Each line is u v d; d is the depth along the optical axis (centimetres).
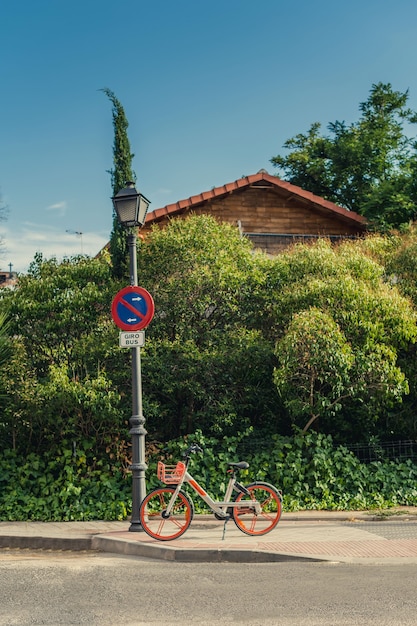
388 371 1253
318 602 643
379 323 1291
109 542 944
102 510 1188
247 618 598
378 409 1307
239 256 1455
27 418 1281
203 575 772
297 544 909
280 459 1282
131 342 1052
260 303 1441
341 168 3303
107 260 1509
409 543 912
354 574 757
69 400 1241
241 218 2152
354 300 1302
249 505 983
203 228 1461
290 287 1403
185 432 1395
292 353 1238
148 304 1058
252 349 1348
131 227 1081
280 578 747
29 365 1352
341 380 1241
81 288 1434
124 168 1523
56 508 1195
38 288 1407
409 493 1266
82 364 1344
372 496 1255
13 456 1299
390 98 3469
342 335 1248
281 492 1245
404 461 1360
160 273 1423
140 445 1032
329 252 1457
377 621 577
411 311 1347
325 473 1263
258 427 1434
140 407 1045
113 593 696
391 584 705
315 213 2214
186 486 1219
